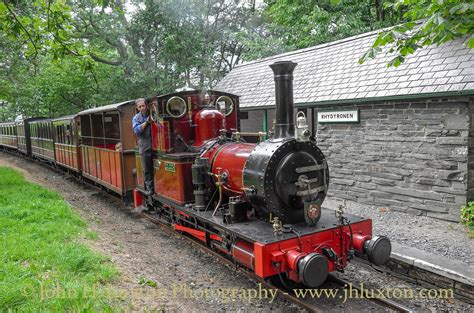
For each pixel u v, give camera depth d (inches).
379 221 310.3
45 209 341.7
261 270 190.9
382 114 340.5
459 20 181.8
